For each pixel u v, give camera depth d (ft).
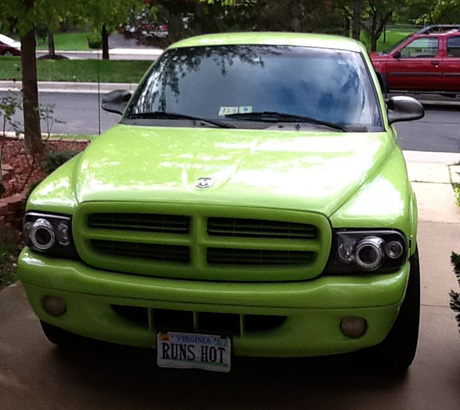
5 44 108.99
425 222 24.35
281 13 52.39
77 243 11.94
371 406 12.55
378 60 60.85
